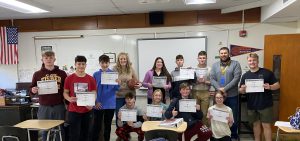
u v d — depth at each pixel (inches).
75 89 120.9
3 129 98.7
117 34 213.3
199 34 201.3
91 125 130.3
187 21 201.8
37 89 118.7
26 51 225.6
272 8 158.6
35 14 202.1
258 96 130.3
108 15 212.4
